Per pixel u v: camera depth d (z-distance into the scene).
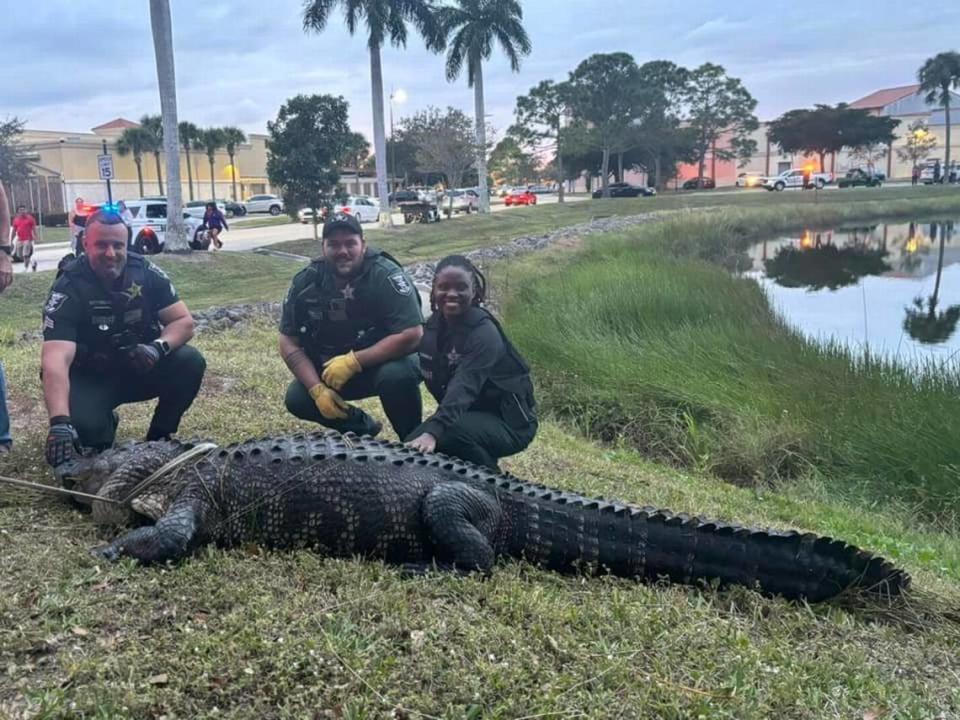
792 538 3.83
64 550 3.62
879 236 38.47
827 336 15.54
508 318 12.33
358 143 44.09
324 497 3.72
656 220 33.94
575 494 4.11
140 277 4.84
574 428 9.02
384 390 5.04
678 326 12.52
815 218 42.69
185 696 2.61
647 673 2.96
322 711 2.59
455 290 4.55
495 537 3.84
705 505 5.77
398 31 30.61
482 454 4.67
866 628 3.64
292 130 26.70
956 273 28.05
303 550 3.69
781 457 8.37
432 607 3.27
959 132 84.88
